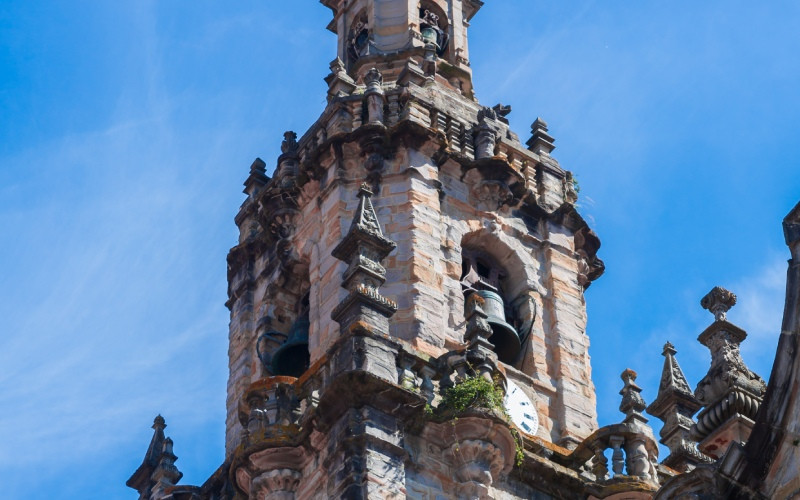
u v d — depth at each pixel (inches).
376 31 2511.1
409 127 2202.3
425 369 1937.7
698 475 1424.7
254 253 2333.9
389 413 1859.0
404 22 2512.3
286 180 2278.5
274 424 1918.1
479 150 2263.8
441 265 2118.6
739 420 1512.1
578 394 2114.9
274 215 2258.9
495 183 2231.8
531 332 2151.8
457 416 1872.5
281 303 2253.9
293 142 2333.9
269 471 1899.6
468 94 2471.7
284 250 2234.3
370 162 2183.8
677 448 2020.2
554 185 2320.4
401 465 1830.7
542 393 2095.2
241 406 2010.3
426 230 2134.6
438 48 2564.0
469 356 1932.8
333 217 2164.1
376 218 2014.0
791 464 1358.3
